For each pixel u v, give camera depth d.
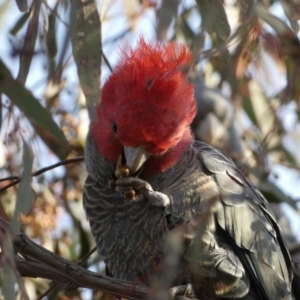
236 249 6.90
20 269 5.93
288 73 6.23
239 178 7.19
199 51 5.14
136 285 5.65
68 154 7.70
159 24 4.70
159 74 6.27
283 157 8.28
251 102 8.64
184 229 6.48
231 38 5.81
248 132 8.98
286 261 7.65
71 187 8.71
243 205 7.00
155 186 6.72
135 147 6.21
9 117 5.38
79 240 9.01
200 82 9.56
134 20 7.79
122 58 6.63
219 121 9.21
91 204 7.18
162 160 6.62
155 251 6.75
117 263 7.17
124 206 6.88
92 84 4.98
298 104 6.87
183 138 6.81
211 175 6.91
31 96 4.95
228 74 6.71
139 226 6.80
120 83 6.36
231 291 6.83
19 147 7.86
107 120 6.47
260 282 7.00
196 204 6.65
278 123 6.41
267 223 7.29
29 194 4.82
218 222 6.75
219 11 5.14
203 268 6.64
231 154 8.78
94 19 5.07
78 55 5.00
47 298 8.34
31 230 8.52
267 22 5.30
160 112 6.18
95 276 5.73
